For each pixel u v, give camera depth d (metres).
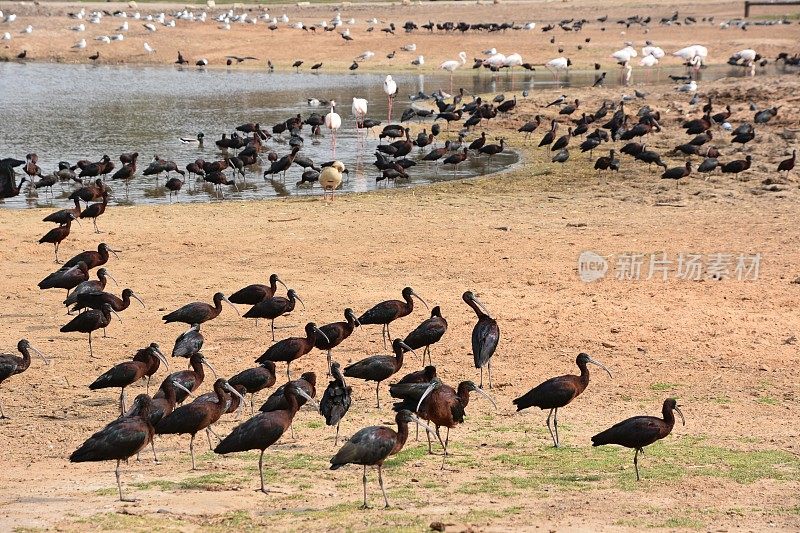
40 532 11.20
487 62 84.38
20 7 126.88
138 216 36.81
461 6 135.38
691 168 44.06
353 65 88.75
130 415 14.21
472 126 58.44
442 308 25.31
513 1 141.50
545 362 21.45
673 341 22.83
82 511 12.38
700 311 25.03
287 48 99.00
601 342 22.73
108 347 22.44
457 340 22.95
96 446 12.93
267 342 22.83
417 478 14.70
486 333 19.33
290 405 14.57
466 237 32.88
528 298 26.22
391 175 42.81
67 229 30.41
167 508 12.71
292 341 19.19
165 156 50.62
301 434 17.23
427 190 41.69
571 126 57.81
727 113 53.69
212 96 73.88
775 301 25.83
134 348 22.39
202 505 12.96
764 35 102.62
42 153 50.62
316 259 30.28
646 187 40.81
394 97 72.75
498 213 36.72
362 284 27.52
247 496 13.58
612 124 53.62
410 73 88.38
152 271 29.02
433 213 36.91
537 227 34.22
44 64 95.31
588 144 47.69
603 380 20.42
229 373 20.47
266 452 16.28
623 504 13.20
